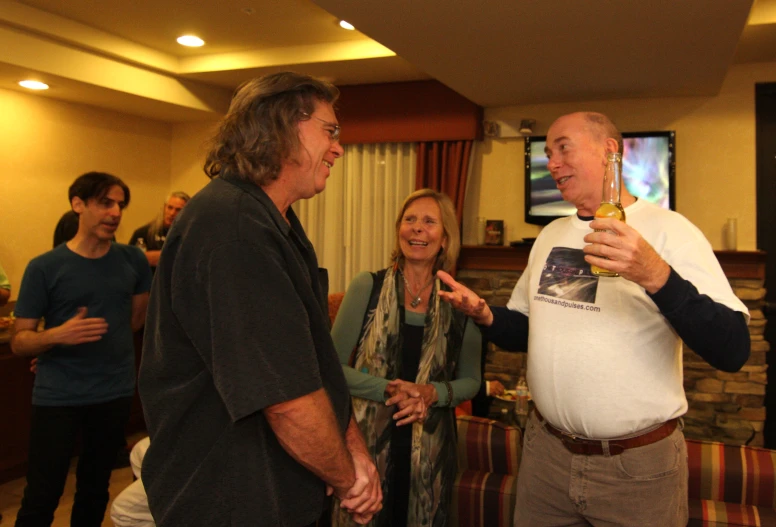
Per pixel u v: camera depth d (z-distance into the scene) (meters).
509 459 2.02
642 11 2.38
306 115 1.15
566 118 1.70
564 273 1.64
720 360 1.34
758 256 3.67
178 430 1.08
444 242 2.09
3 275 3.49
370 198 4.66
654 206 1.61
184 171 5.26
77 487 2.41
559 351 1.58
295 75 1.17
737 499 1.77
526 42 2.80
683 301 1.27
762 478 1.75
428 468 1.86
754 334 3.73
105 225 2.35
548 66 3.20
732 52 2.89
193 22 3.50
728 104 3.81
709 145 3.85
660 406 1.48
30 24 3.31
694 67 3.16
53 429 2.24
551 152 1.71
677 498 1.51
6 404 3.40
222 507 1.04
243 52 4.06
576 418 1.53
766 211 3.80
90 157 4.55
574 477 1.55
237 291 0.99
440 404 1.87
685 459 1.56
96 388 2.32
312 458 1.04
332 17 3.36
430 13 2.46
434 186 4.38
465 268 4.38
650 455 1.49
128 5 3.26
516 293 1.97
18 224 4.09
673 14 2.41
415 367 1.98
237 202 1.07
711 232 3.86
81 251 2.39
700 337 1.30
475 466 2.06
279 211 1.16
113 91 4.02
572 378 1.54
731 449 1.84
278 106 1.12
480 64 3.18
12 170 4.04
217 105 4.78
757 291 3.70
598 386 1.51
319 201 4.86
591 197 1.65
